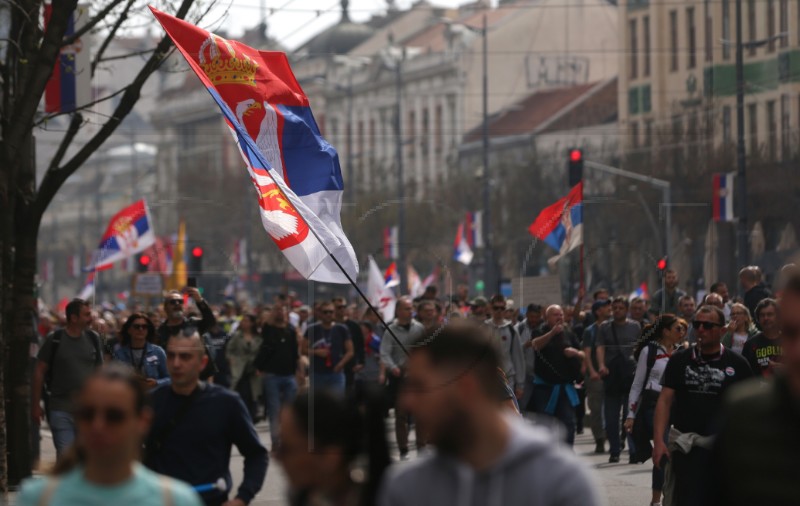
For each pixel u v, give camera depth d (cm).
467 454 1019
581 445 4503
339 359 4125
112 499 1179
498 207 16125
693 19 13675
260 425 5622
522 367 3431
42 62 2973
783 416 1029
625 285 9131
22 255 3394
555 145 17025
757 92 11788
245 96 2444
